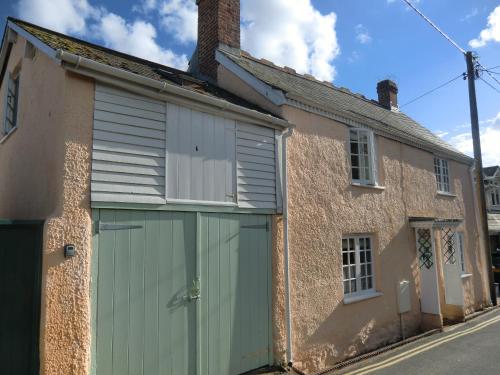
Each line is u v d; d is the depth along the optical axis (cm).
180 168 544
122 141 490
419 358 733
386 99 1495
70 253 427
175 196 533
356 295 832
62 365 411
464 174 1334
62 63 448
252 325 607
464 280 1202
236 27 943
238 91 820
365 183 898
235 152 621
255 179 645
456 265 1076
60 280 420
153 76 629
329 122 816
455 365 687
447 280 1091
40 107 569
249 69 820
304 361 676
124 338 464
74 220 439
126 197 482
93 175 460
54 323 411
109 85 487
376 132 951
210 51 919
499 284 1410
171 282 515
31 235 429
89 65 457
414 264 996
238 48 939
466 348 792
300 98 739
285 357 641
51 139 503
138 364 472
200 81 834
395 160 1003
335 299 757
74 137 452
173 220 529
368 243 906
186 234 539
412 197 1041
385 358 742
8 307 404
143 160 506
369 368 684
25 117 651
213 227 574
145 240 497
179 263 526
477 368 669
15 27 636
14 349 402
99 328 445
